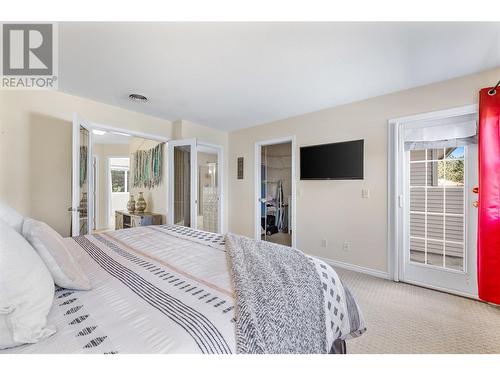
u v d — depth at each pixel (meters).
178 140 3.92
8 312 0.69
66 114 2.81
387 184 2.80
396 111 2.74
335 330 1.17
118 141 5.85
